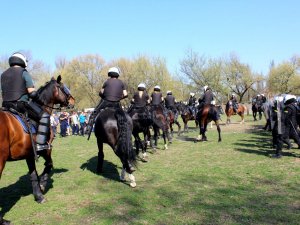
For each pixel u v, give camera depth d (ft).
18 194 23.79
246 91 226.99
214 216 18.51
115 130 23.90
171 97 57.82
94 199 22.12
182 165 32.48
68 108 24.32
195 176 27.73
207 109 48.42
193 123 96.43
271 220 17.76
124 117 23.94
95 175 29.09
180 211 19.43
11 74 20.06
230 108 84.28
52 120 78.43
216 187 24.31
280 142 34.45
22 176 29.96
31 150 20.18
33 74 189.37
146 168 31.35
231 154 37.73
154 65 188.75
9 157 18.89
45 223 18.19
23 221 18.53
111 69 26.99
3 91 20.12
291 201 20.76
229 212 19.06
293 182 25.03
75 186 25.55
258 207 19.76
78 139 66.80
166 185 25.18
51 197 22.84
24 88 20.25
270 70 227.81
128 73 188.14
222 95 205.87
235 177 27.09
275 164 31.45
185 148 43.60
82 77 202.90
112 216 18.85
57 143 59.72
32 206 20.97
